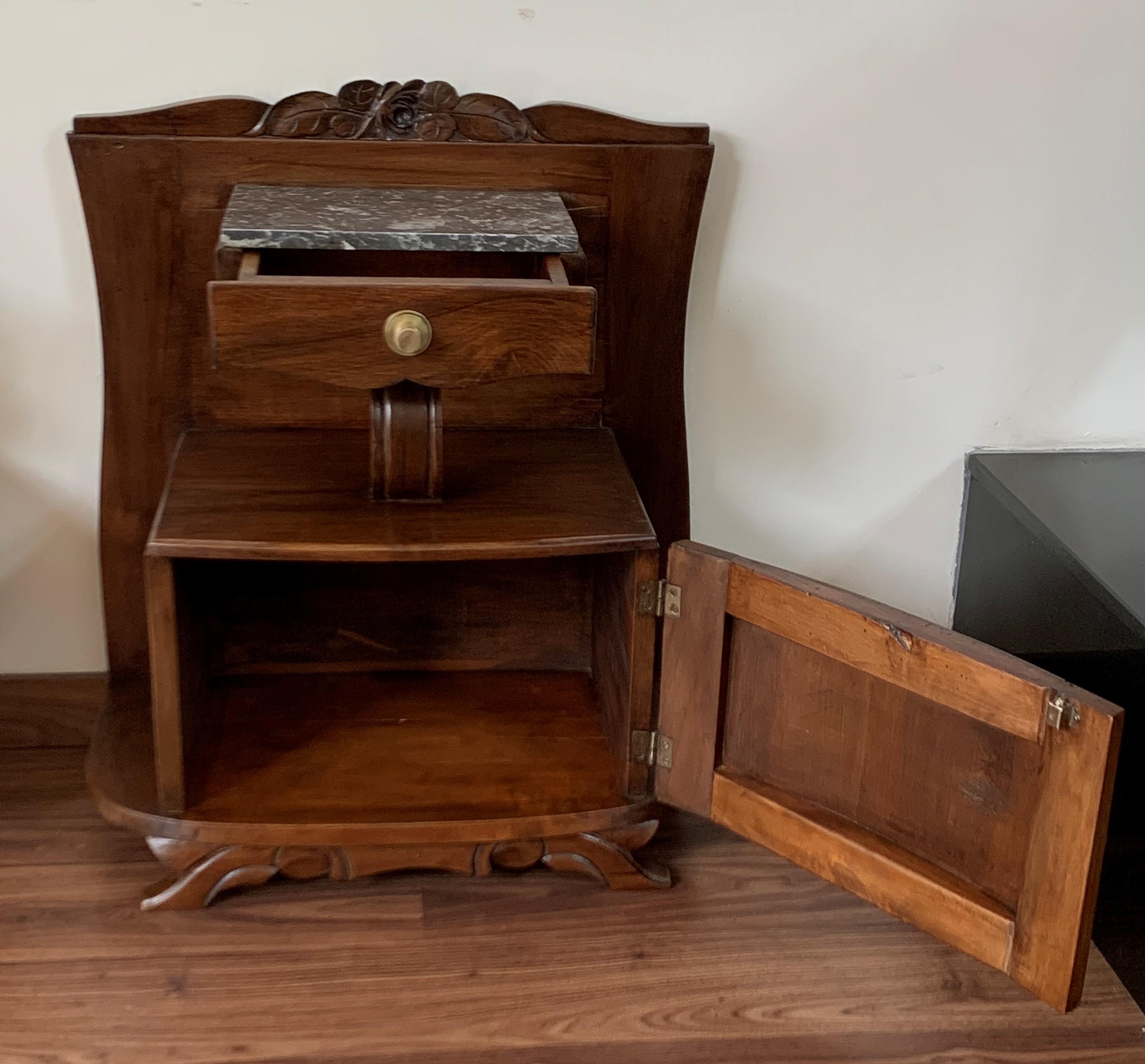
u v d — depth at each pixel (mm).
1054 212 1631
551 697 1684
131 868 1552
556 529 1354
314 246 1268
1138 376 1748
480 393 1580
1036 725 1135
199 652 1540
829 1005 1405
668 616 1396
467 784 1509
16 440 1596
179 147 1433
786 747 1375
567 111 1474
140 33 1421
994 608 1741
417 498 1396
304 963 1428
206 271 1491
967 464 1771
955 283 1656
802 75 1525
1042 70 1552
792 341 1665
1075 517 1585
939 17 1513
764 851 1634
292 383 1547
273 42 1444
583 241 1530
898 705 1261
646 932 1495
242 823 1424
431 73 1480
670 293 1572
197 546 1287
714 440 1712
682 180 1514
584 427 1616
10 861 1555
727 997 1409
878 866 1312
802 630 1294
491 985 1409
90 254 1507
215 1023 1345
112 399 1540
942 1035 1372
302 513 1357
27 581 1674
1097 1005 1422
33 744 1753
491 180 1490
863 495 1771
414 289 1213
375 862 1471
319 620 1684
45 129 1450
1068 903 1166
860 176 1583
